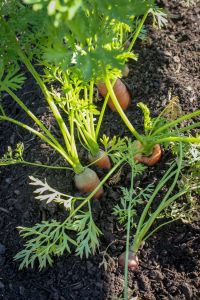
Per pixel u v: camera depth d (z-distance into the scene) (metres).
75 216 0.45
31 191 0.51
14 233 0.50
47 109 0.57
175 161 0.51
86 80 0.39
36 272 0.47
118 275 0.46
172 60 0.60
